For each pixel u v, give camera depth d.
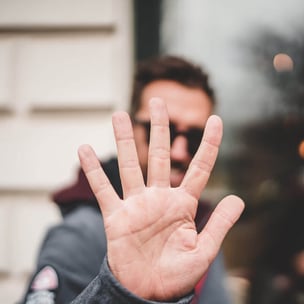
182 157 1.69
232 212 1.19
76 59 2.77
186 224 1.16
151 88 1.75
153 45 2.84
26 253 2.77
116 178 1.71
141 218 1.14
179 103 1.72
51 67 2.79
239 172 2.85
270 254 2.74
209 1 2.92
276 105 2.89
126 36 2.78
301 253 2.69
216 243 1.17
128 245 1.12
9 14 2.79
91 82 2.76
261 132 2.88
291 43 2.90
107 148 2.71
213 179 2.85
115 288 1.07
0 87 2.81
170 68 1.78
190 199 1.18
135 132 1.75
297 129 2.87
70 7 2.76
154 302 1.08
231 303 1.98
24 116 2.81
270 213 2.79
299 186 2.79
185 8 2.91
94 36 2.78
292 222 2.72
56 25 2.77
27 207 2.80
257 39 2.91
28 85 2.80
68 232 1.55
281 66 2.90
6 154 2.79
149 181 1.18
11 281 2.79
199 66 1.83
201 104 1.76
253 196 2.84
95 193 1.15
